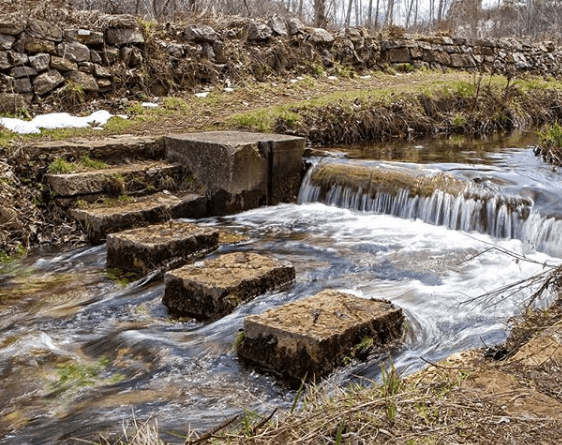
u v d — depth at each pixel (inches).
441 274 255.4
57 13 443.2
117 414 162.6
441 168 363.3
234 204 344.5
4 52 399.5
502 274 253.8
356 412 118.4
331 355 175.6
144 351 198.4
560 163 397.7
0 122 371.2
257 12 846.5
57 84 421.7
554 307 173.9
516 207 303.6
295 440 114.3
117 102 444.8
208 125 422.9
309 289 237.8
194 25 524.1
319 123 477.1
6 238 297.0
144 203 324.5
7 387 179.8
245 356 187.5
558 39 1066.1
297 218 339.3
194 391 174.2
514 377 133.0
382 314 191.2
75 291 251.6
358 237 307.0
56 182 317.7
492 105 593.3
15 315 229.5
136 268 267.9
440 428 113.1
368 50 653.3
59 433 154.9
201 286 221.0
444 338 198.1
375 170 352.8
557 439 110.5
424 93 566.9
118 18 462.9
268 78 557.6
